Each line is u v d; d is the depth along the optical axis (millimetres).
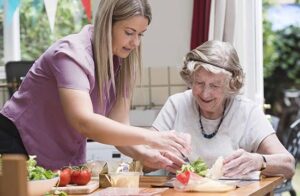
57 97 2023
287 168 2242
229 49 2326
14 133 2084
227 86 2320
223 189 1827
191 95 2545
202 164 2090
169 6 3623
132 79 2211
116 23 1971
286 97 6516
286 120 6484
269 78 6559
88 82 1939
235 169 2127
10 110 2119
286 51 6469
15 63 3625
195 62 2291
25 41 4367
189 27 3594
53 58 1947
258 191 1866
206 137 2422
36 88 2055
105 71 2016
